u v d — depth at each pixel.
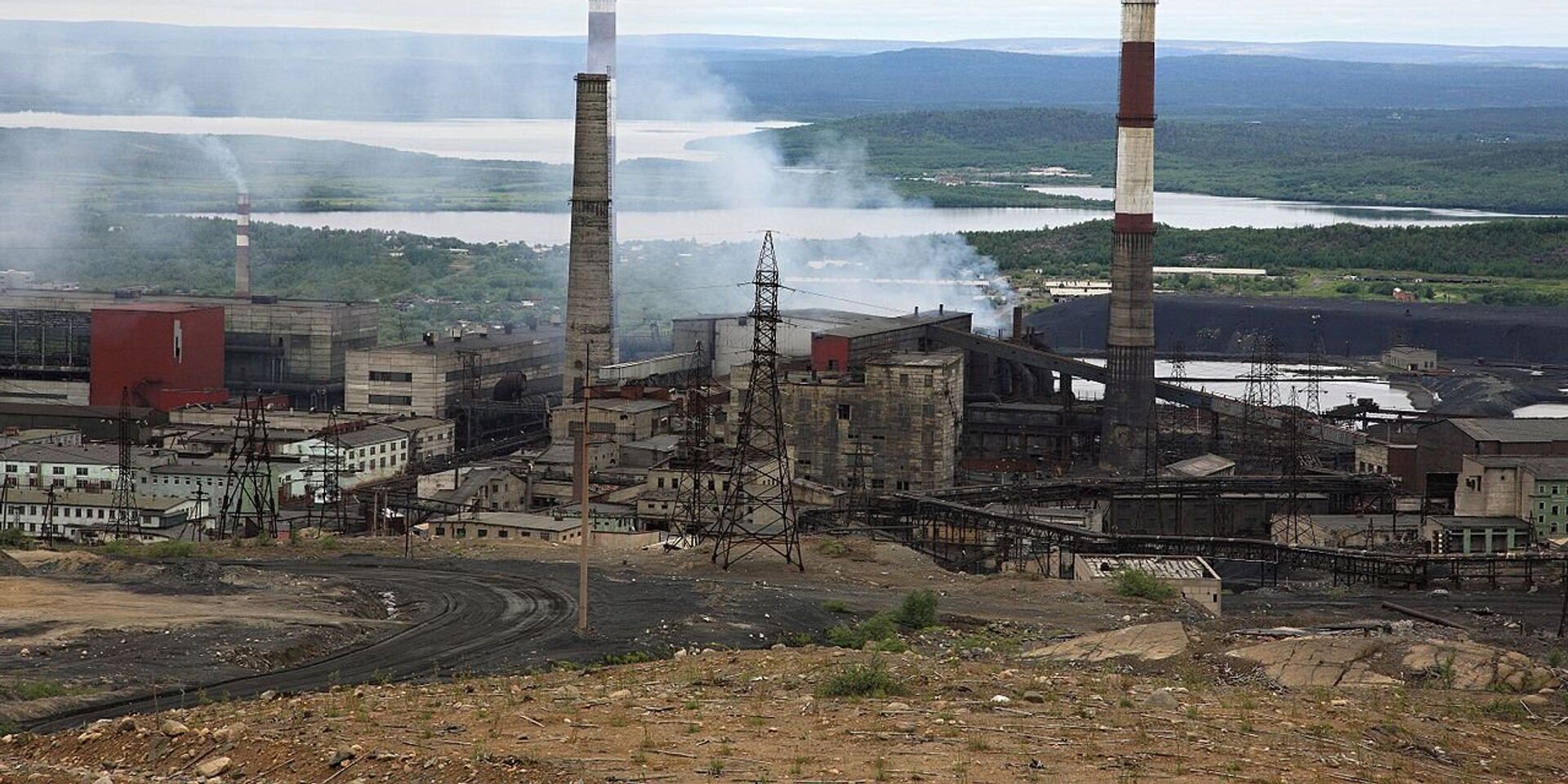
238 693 88.88
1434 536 184.12
